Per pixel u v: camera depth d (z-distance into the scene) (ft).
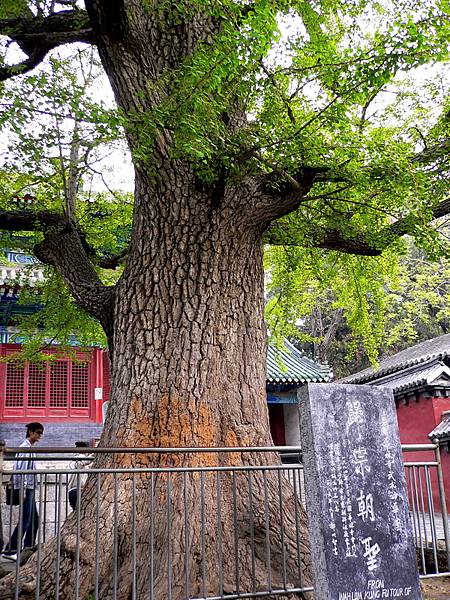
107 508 17.34
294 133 18.30
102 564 16.53
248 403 19.69
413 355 63.67
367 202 22.82
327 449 14.51
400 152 19.42
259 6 14.82
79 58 28.37
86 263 25.49
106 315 22.63
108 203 33.30
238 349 20.10
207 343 19.52
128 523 17.20
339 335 110.52
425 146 23.38
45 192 29.12
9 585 16.29
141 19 20.25
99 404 57.93
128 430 18.52
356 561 13.87
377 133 23.76
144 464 17.98
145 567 16.48
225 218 20.20
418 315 90.58
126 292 20.54
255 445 19.15
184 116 16.42
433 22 16.31
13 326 55.77
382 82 17.30
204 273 19.98
